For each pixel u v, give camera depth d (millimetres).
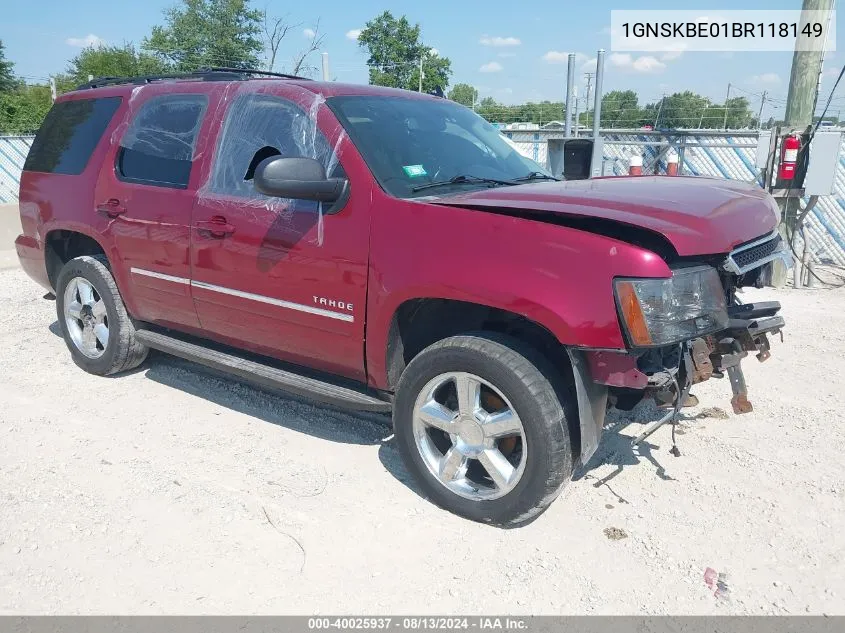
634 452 3961
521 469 3074
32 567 2963
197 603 2756
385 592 2824
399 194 3391
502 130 14867
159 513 3350
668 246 2912
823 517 3318
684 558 3031
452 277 3078
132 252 4500
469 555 3055
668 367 3045
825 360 5461
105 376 5133
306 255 3562
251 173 3877
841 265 9477
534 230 2938
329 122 3633
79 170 4906
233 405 4641
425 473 3396
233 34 33594
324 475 3723
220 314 4109
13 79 48000
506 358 3025
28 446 4016
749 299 7523
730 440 4105
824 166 7566
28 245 5387
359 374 3607
